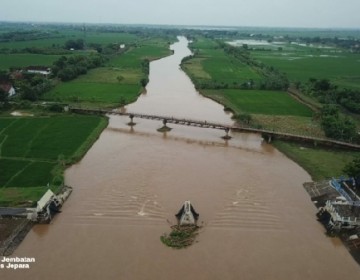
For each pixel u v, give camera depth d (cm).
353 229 5334
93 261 4744
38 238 5172
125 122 10362
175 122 9681
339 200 5800
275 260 4834
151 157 7900
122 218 5616
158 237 5209
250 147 8688
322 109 10419
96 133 9138
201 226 5459
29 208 5606
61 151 7856
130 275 4522
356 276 4606
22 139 8481
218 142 8988
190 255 4881
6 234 5141
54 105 10819
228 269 4653
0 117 10106
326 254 4975
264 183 6794
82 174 7000
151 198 6159
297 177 7094
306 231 5441
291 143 8731
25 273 4534
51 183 6425
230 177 7006
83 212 5753
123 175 6975
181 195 6275
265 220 5653
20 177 6625
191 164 7575
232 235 5291
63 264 4691
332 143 8425
